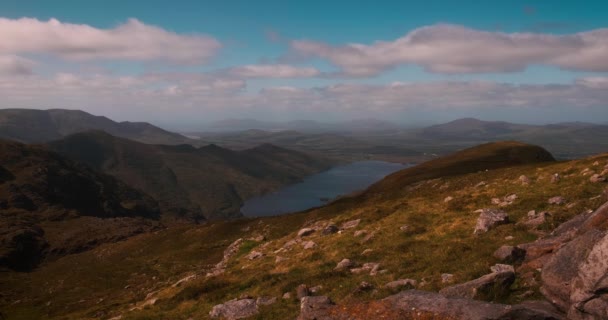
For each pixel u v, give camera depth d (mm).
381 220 37125
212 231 106688
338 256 29234
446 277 18281
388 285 19156
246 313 22375
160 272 74688
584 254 13109
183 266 74562
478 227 25422
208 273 40938
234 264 40781
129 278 78312
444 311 13258
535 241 19531
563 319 12008
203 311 25688
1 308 73188
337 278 23547
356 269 24344
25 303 75812
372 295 18703
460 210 33375
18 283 105000
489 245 21672
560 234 19438
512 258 17922
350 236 34531
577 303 11906
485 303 13062
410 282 18844
